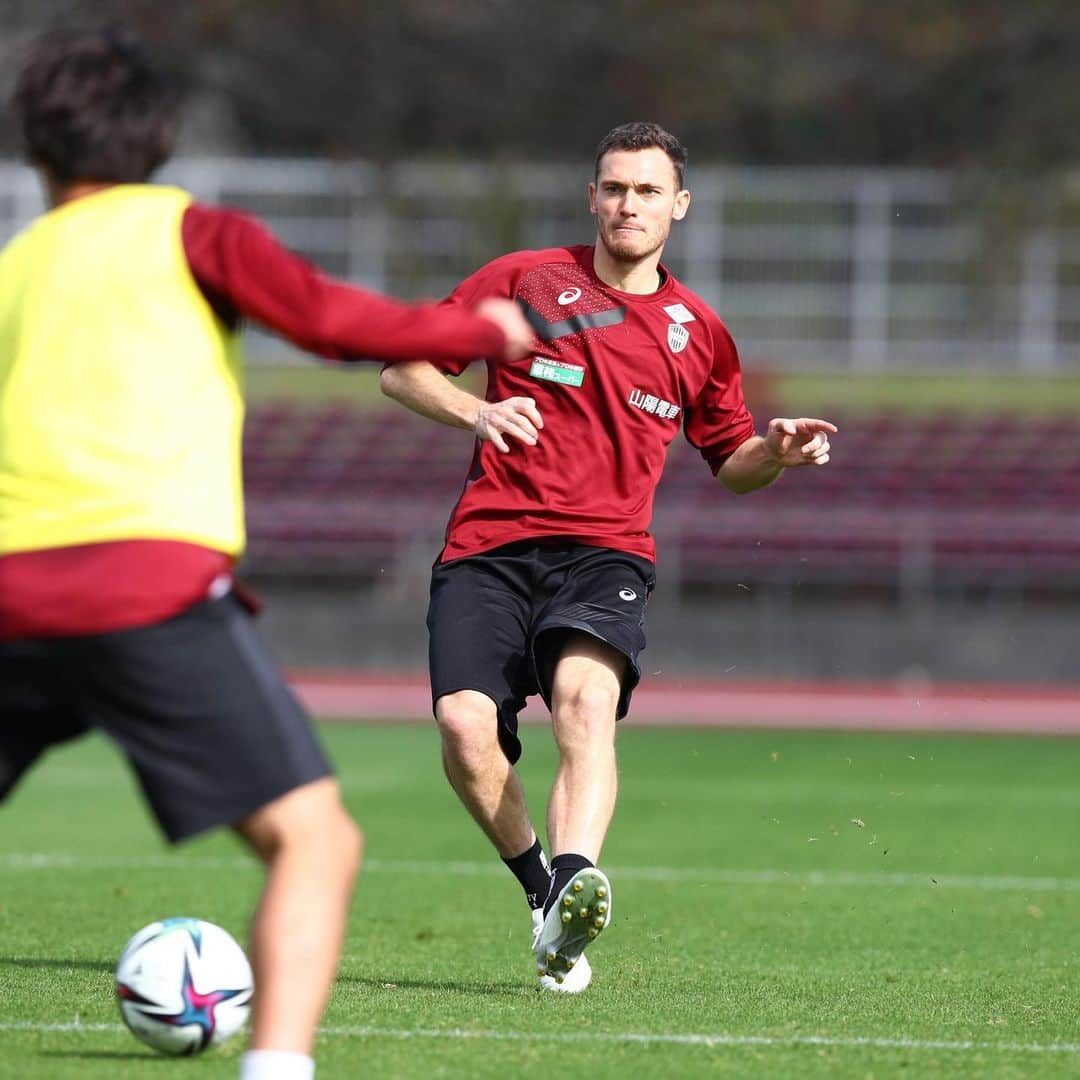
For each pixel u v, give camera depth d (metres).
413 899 29.36
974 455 91.75
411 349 12.52
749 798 46.06
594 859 19.12
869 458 90.56
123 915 26.81
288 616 81.88
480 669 20.16
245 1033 16.97
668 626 80.00
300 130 138.25
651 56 132.50
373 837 38.03
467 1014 18.33
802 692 77.12
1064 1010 19.72
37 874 32.19
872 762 55.09
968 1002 20.12
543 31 133.62
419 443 94.56
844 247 113.12
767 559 80.19
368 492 90.25
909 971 22.61
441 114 134.38
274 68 134.12
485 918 27.23
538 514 20.86
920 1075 15.80
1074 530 79.50
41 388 12.27
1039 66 127.81
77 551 12.09
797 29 130.25
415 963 22.48
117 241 12.41
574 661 20.22
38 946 23.36
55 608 12.02
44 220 12.80
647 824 40.97
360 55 133.38
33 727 12.67
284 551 82.69
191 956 15.98
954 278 113.25
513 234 117.50
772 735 62.94
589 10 133.62
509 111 134.00
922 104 131.62
